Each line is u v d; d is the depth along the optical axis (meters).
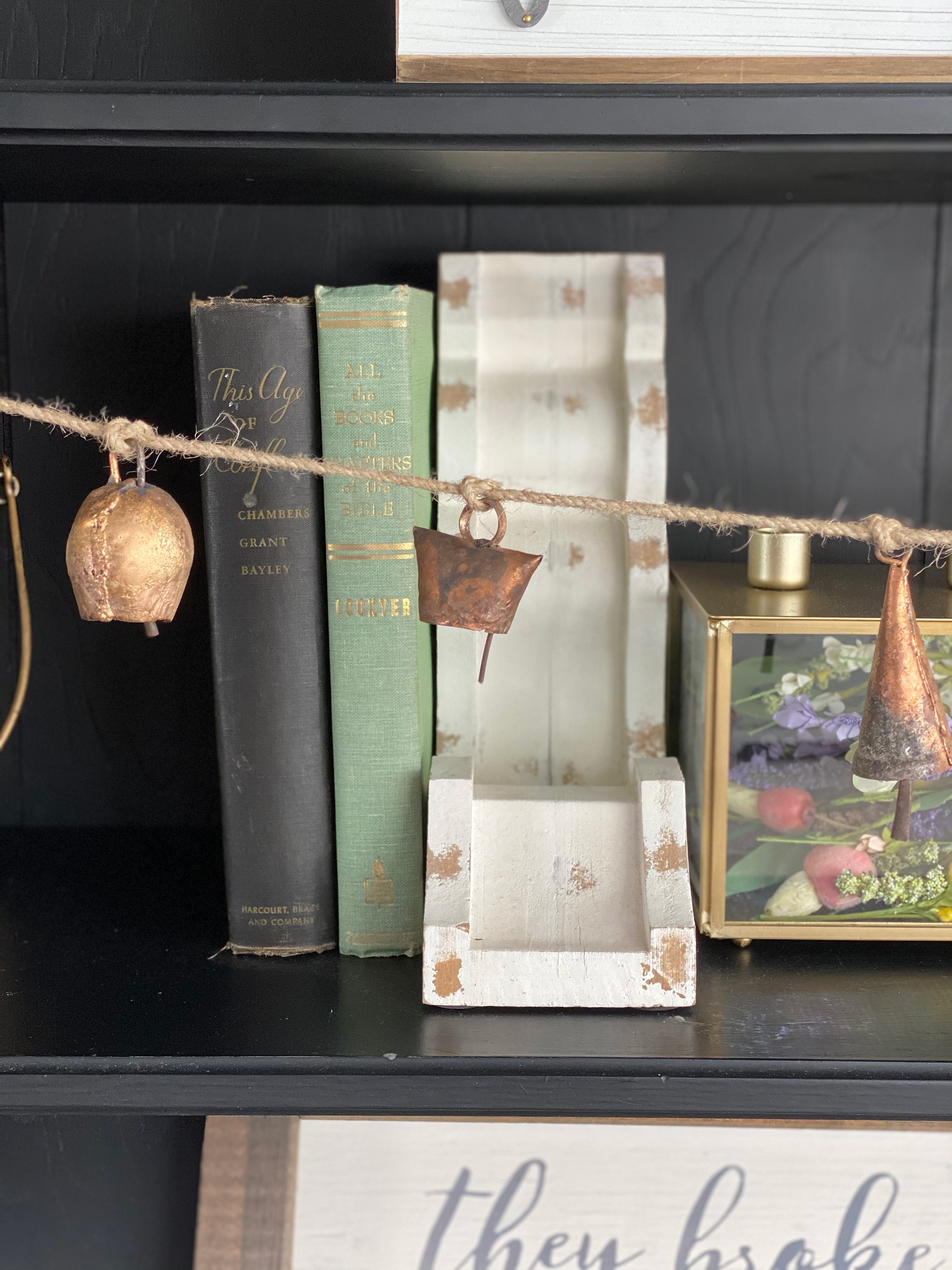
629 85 0.53
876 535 0.49
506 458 0.69
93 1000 0.59
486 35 0.54
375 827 0.62
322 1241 0.70
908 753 0.50
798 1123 0.70
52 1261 0.82
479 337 0.70
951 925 0.61
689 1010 0.57
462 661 0.67
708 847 0.61
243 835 0.63
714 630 0.59
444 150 0.55
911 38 0.53
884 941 0.64
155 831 0.84
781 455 0.81
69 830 0.84
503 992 0.56
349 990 0.60
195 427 0.80
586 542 0.69
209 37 0.74
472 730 0.68
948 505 0.81
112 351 0.79
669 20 0.53
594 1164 0.70
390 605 0.60
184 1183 0.81
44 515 0.80
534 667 0.69
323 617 0.62
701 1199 0.70
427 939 0.56
